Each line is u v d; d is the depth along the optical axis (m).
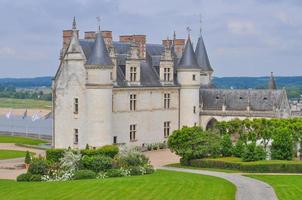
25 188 53.59
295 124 82.69
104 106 92.12
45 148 101.62
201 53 122.19
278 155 77.50
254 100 107.38
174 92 108.06
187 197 46.56
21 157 88.69
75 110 94.56
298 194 48.69
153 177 60.91
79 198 46.78
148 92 103.06
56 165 66.38
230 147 80.25
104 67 91.50
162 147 104.75
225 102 109.44
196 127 81.94
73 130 95.06
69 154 67.06
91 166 66.69
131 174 66.50
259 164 70.62
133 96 100.44
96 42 92.44
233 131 89.44
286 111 107.25
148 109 103.25
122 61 101.50
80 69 93.50
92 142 92.19
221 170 72.81
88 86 91.88
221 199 45.72
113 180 57.38
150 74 105.06
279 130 78.25
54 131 98.12
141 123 102.00
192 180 57.28
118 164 67.94
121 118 98.12
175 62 112.38
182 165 80.12
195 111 108.69
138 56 100.56
